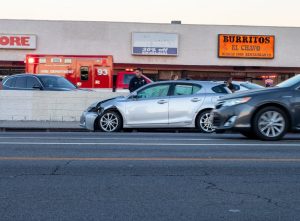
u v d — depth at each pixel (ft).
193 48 146.20
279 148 38.37
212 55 146.92
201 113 55.21
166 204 22.56
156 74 146.61
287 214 21.27
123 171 29.14
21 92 70.90
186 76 147.74
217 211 21.59
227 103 42.93
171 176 27.91
